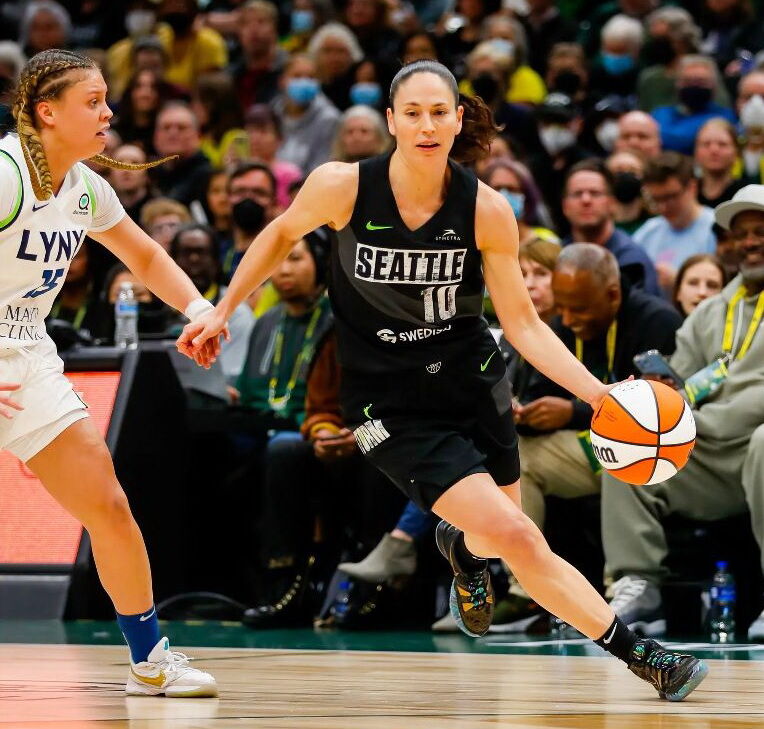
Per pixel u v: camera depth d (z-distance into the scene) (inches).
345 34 615.5
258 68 651.5
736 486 322.3
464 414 204.2
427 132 188.7
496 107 519.5
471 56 568.1
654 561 318.7
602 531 324.8
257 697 191.0
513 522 189.9
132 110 595.5
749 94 497.0
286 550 351.3
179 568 369.7
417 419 202.2
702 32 620.7
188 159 543.5
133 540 189.6
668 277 417.4
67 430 186.4
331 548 365.4
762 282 325.1
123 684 208.5
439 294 198.8
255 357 385.4
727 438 319.3
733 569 335.3
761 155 478.3
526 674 230.4
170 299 207.0
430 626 350.3
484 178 425.4
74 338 370.3
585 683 215.0
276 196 471.8
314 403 354.6
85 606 349.1
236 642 307.7
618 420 198.2
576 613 192.1
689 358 333.4
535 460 335.0
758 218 320.8
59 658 255.6
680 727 158.7
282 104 599.8
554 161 518.0
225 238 489.1
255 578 378.3
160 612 361.7
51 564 352.2
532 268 358.0
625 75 597.3
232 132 597.9
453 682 214.7
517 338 204.2
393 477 203.6
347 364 205.9
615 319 338.3
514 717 167.9
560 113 537.0
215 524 381.1
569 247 335.6
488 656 270.7
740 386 323.0
